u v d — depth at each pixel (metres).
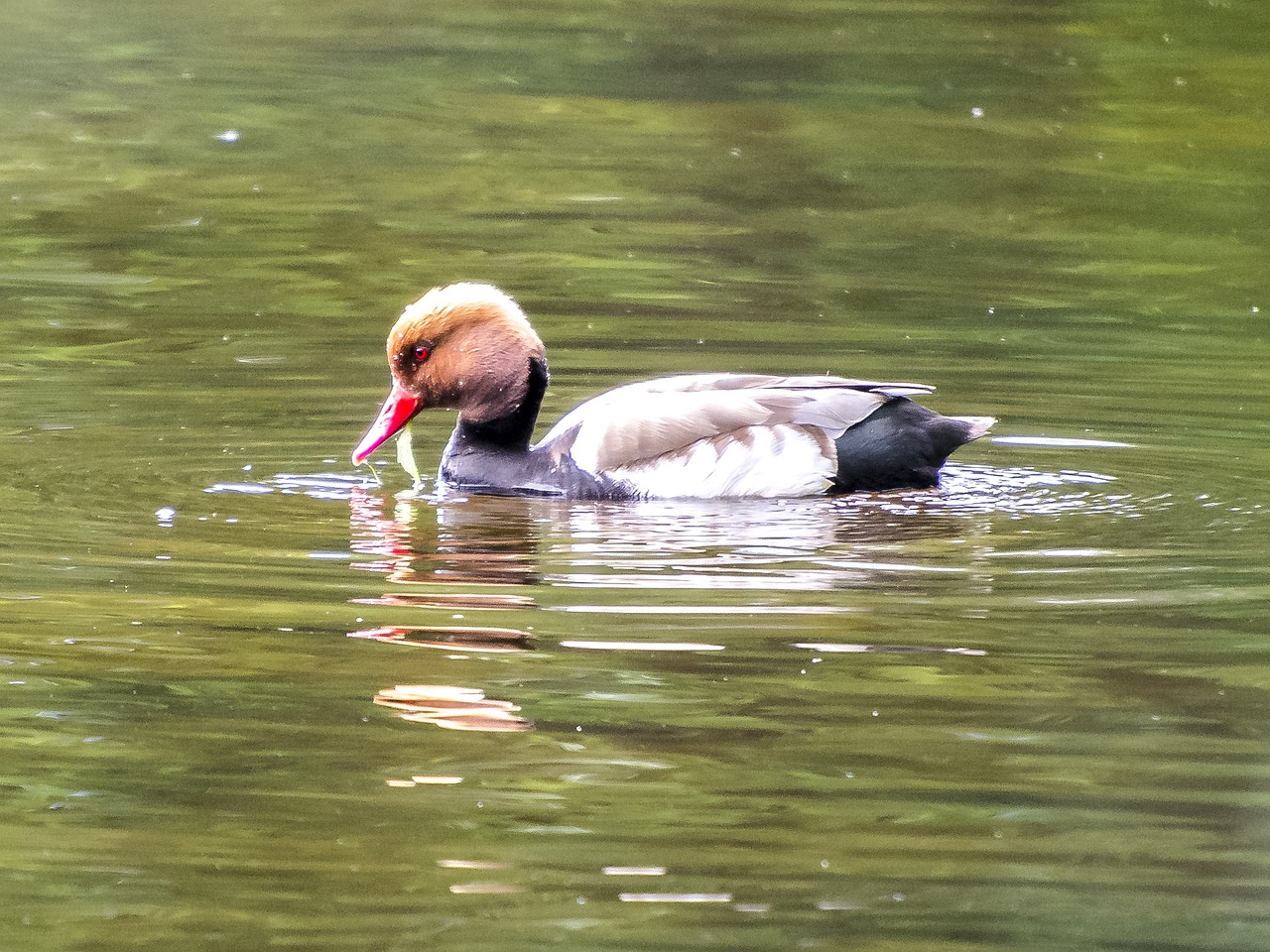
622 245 22.05
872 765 8.84
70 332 18.23
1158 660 10.03
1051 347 17.98
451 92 29.61
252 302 19.50
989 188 24.78
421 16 34.84
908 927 7.48
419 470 14.38
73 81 30.09
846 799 8.51
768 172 25.52
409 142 26.94
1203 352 17.86
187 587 11.18
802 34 33.00
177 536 12.22
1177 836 8.18
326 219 23.12
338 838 8.18
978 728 9.22
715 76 30.42
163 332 18.28
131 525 12.47
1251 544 12.07
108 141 26.72
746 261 21.44
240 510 12.91
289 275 20.66
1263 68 30.67
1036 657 10.06
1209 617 10.66
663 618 10.66
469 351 14.23
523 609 10.82
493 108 28.70
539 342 14.41
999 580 11.32
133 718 9.33
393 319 18.92
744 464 13.40
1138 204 24.05
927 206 23.97
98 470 13.79
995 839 8.13
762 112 28.53
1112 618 10.66
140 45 32.72
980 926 7.48
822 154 26.33
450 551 11.98
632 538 12.30
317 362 17.25
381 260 21.28
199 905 7.61
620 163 25.89
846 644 10.26
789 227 22.95
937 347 17.92
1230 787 8.60
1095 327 18.78
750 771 8.77
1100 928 7.44
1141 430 15.16
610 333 18.30
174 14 35.16
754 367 17.16
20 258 21.22
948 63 30.97
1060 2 35.38
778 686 9.69
